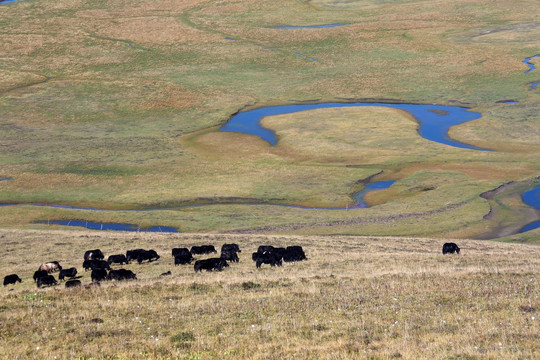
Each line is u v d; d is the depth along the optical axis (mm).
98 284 41906
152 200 127625
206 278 43375
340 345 24672
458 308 30562
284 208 120125
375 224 106500
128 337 27484
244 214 115438
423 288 35906
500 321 27328
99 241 76500
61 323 30172
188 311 32094
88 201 129125
